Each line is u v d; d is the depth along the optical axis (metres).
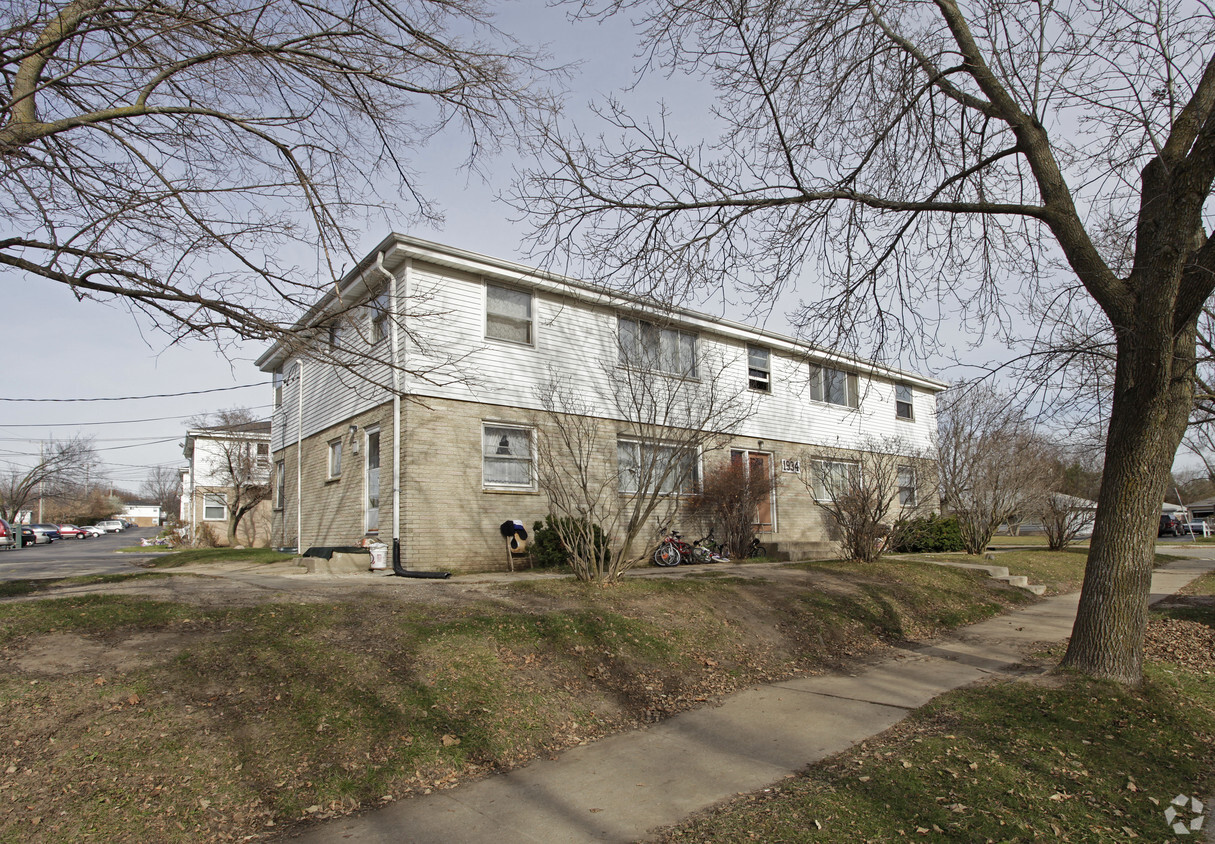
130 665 5.87
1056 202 6.80
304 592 9.29
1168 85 7.02
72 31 5.86
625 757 5.45
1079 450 12.17
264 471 28.94
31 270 5.61
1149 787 4.67
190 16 5.83
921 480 19.39
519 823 4.30
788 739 5.79
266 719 5.31
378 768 4.93
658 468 15.55
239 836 4.12
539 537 13.79
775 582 11.91
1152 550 6.70
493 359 13.92
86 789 4.29
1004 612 12.32
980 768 4.88
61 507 78.19
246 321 5.98
